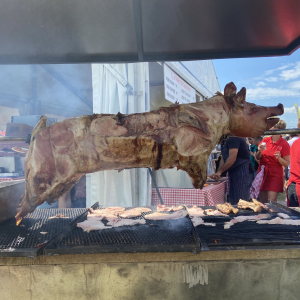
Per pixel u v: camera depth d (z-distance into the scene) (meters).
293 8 2.08
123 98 3.54
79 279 1.67
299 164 3.43
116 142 1.92
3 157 3.82
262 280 1.70
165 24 2.31
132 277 1.67
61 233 1.86
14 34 2.43
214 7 2.08
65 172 1.94
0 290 1.67
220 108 2.16
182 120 2.01
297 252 1.66
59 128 1.95
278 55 2.81
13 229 2.07
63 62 2.92
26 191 1.95
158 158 2.00
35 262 1.62
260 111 2.25
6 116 5.10
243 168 3.93
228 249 1.62
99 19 2.22
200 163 2.02
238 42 2.62
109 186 3.56
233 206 2.90
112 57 2.90
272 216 2.49
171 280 1.68
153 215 2.45
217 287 1.70
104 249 1.57
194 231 1.81
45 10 2.09
